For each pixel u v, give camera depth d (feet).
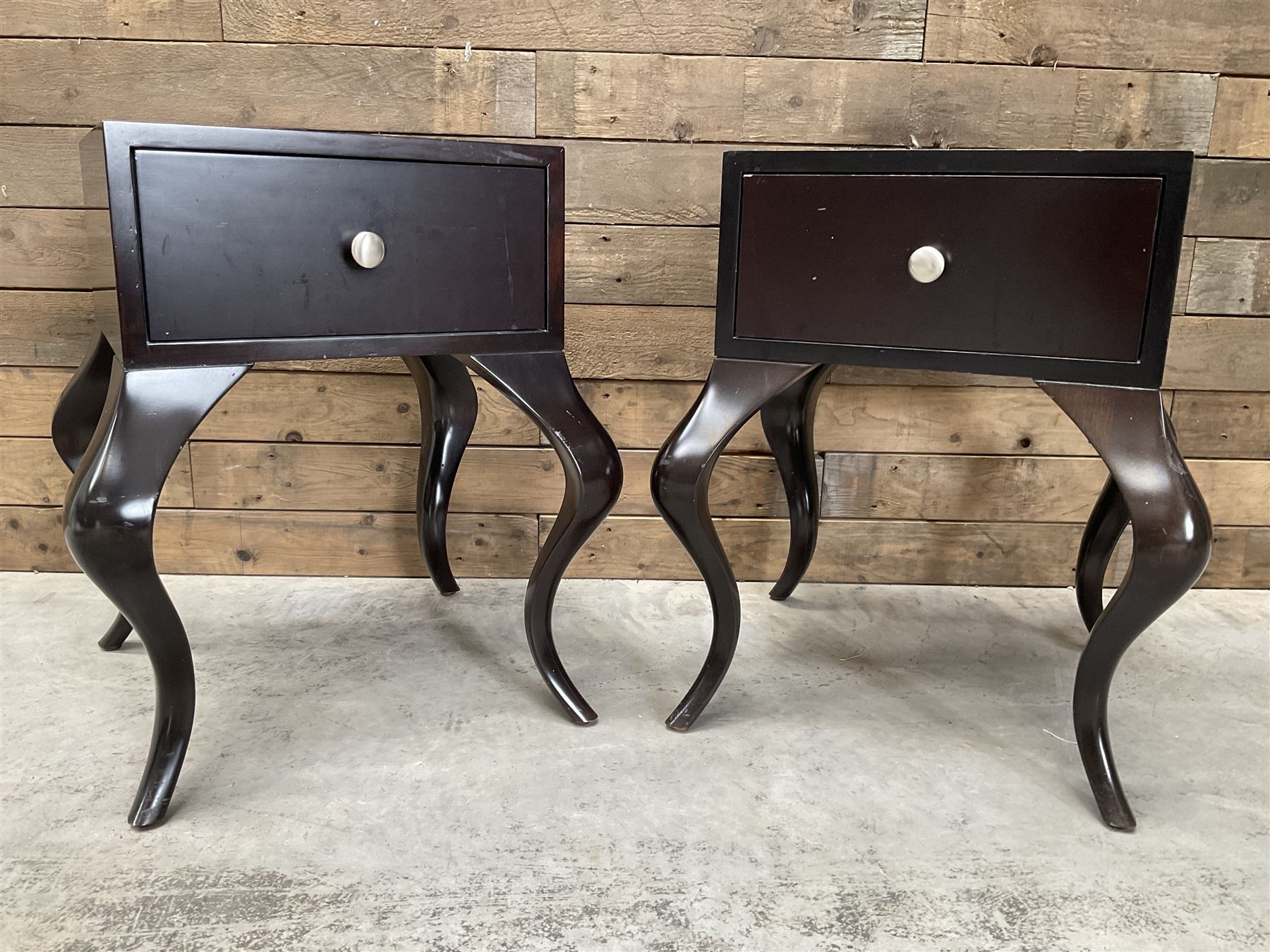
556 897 2.64
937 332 3.14
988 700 3.88
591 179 4.58
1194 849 2.92
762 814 3.05
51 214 4.54
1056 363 3.00
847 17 4.41
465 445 4.67
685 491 3.36
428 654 4.18
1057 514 5.04
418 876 2.72
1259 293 4.69
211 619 4.49
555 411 3.41
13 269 4.61
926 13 4.41
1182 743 3.55
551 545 3.51
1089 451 4.95
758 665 4.16
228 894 2.63
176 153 2.65
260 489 4.94
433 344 3.17
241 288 2.81
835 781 3.25
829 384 4.87
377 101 4.46
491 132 4.52
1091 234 2.88
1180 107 4.51
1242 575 5.08
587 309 4.74
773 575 5.16
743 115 4.52
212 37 4.36
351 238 2.94
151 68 4.39
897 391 4.89
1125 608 2.93
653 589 5.01
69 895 2.61
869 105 4.51
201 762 3.27
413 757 3.34
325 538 5.02
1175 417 4.87
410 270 3.08
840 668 4.14
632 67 4.46
